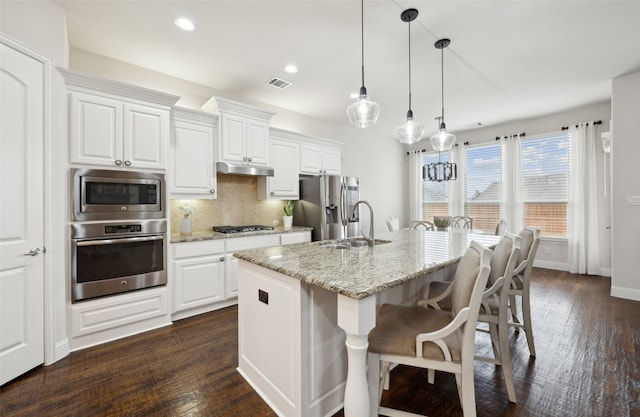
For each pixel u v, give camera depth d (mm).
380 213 6332
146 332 2596
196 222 3594
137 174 2559
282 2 2174
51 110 2053
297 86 3697
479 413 1583
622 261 3465
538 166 5039
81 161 2279
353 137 5754
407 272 1418
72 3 2152
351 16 2334
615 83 3469
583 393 1739
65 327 2197
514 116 4973
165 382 1861
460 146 5941
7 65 1779
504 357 1686
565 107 4527
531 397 1710
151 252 2648
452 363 1229
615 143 3480
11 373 1826
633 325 2689
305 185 4359
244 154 3521
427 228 4684
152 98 2654
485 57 2980
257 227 3848
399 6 2211
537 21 2396
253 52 2879
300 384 1440
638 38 2645
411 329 1411
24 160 1886
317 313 1507
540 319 2863
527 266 2162
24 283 1900
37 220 1970
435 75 3393
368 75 3379
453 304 1497
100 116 2371
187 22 2408
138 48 2801
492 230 5535
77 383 1841
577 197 4605
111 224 2416
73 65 2771
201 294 2998
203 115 3213
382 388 1695
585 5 2195
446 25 2449
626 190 3426
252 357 1848
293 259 1740
